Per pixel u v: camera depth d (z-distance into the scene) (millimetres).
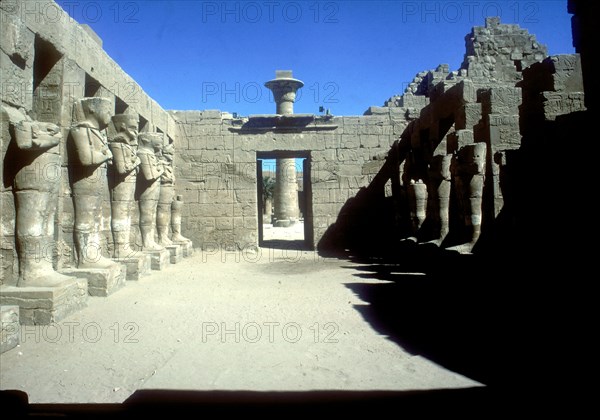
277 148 16406
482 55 16109
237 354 4559
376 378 3820
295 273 10789
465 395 3350
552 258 5465
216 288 8547
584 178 4883
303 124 16438
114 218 9531
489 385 3529
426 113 12797
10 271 5957
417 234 12430
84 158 7547
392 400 3311
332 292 7969
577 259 4949
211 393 3486
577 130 5188
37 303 5664
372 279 9359
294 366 4180
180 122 16312
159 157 11930
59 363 4320
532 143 6551
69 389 3695
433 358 4273
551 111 8656
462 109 10297
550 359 3908
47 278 5965
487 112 9547
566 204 5328
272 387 3633
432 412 3066
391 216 16359
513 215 6617
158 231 13266
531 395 3254
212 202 16266
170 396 3406
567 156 5355
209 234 16219
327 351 4629
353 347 4742
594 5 4301
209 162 16297
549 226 5715
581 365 3648
